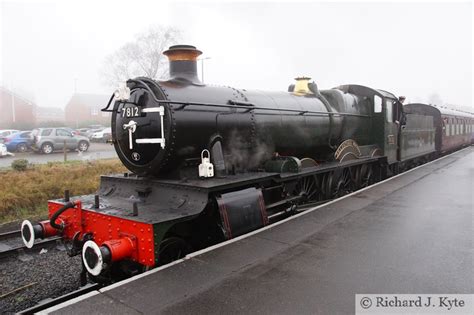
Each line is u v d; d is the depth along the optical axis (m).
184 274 4.18
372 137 11.03
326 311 3.42
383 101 10.70
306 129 7.77
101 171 12.54
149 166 5.30
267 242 5.21
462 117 25.95
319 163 8.66
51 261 6.20
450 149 22.95
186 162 5.41
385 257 4.68
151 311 3.42
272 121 6.83
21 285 5.35
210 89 5.91
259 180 5.80
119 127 5.70
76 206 5.02
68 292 5.16
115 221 4.55
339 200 7.89
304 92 8.73
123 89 5.17
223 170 5.67
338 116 8.97
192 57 5.90
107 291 3.79
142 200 5.37
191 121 5.28
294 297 3.68
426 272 4.24
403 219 6.42
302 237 5.43
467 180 10.59
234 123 5.96
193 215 4.64
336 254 4.78
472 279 4.06
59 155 21.66
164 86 5.25
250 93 6.86
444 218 6.48
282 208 6.82
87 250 4.15
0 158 20.17
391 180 10.62
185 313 3.39
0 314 4.57
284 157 6.95
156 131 5.17
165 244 4.78
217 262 4.51
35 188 9.87
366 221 6.27
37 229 5.03
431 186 9.61
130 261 5.02
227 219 5.07
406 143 13.04
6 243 6.98
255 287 3.88
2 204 8.80
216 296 3.69
